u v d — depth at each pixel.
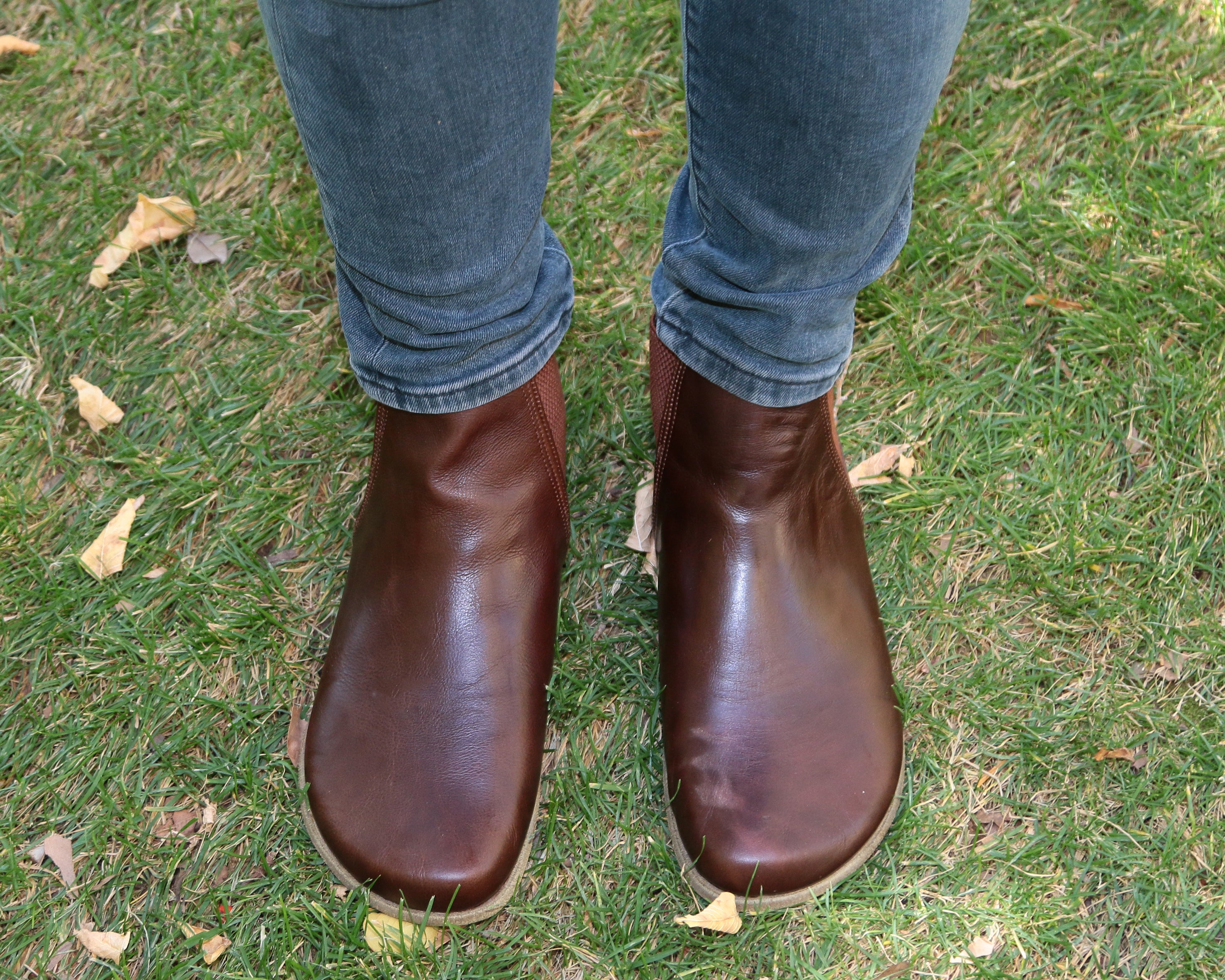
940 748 1.33
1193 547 1.45
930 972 1.18
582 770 1.30
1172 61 1.86
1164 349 1.61
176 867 1.25
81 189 1.79
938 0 0.80
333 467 1.55
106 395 1.62
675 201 1.15
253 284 1.72
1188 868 1.24
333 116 0.84
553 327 1.20
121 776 1.31
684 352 1.17
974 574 1.47
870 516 1.50
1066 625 1.42
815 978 1.17
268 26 0.84
